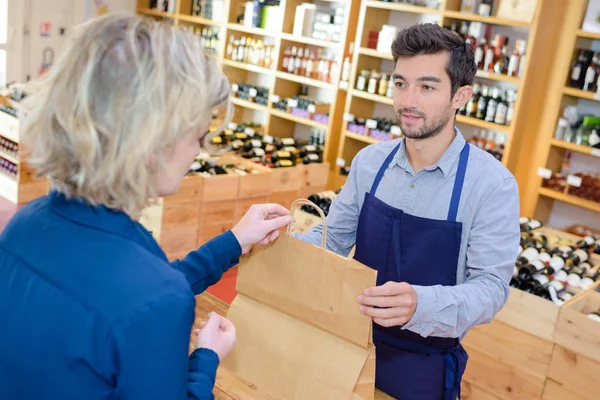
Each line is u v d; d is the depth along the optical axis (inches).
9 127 213.9
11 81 267.6
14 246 42.1
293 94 255.4
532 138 189.3
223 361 67.0
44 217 42.2
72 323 37.7
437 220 73.3
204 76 41.3
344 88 224.1
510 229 71.2
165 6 287.0
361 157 82.9
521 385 131.4
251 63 256.4
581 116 187.3
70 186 40.8
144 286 38.4
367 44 221.1
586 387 122.6
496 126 186.5
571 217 195.2
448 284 74.7
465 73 70.7
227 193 192.7
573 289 141.9
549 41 181.0
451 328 62.8
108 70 38.3
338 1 235.3
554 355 126.3
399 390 75.3
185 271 57.9
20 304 39.7
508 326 132.0
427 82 69.1
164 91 38.7
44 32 274.4
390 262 76.6
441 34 69.1
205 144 45.7
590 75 177.8
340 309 58.3
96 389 37.8
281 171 207.8
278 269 62.0
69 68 38.9
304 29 236.1
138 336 37.4
